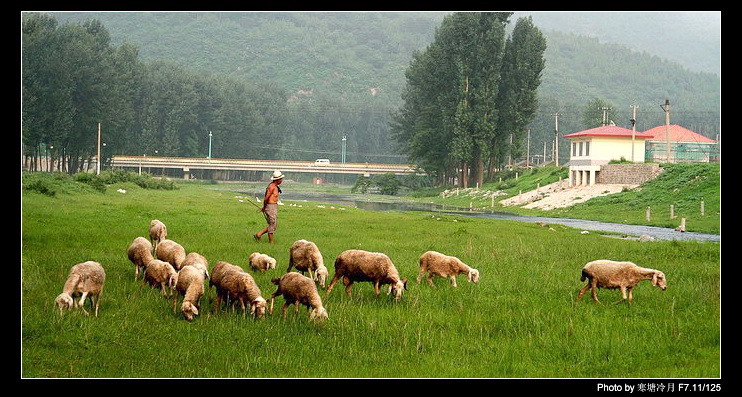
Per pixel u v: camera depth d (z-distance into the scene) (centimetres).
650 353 1444
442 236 3484
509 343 1498
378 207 8012
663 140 10531
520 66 10131
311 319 1573
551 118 19200
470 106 10281
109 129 11375
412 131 13350
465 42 10169
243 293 1619
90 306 1648
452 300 1839
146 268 1839
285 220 4216
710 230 4638
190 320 1572
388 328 1555
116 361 1335
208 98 16725
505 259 2584
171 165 14188
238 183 15762
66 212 3931
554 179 8594
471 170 11169
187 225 3572
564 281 2128
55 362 1311
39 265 2080
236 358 1372
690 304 1823
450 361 1384
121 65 12369
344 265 1830
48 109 9838
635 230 4862
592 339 1504
